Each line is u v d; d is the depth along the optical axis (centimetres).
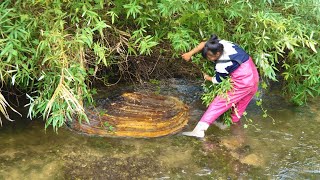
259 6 444
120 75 522
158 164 379
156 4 395
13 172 355
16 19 356
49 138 408
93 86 498
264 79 545
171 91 517
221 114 439
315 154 406
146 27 431
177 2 373
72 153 387
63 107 359
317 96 530
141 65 529
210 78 434
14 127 422
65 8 381
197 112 478
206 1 420
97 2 374
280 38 425
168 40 471
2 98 354
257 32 433
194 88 529
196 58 448
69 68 360
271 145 418
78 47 376
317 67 461
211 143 416
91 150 393
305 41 423
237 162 388
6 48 327
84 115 371
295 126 457
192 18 412
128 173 364
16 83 414
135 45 438
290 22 440
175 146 408
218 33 447
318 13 467
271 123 461
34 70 376
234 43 427
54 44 359
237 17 441
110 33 431
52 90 371
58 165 369
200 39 445
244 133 438
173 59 538
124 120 435
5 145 392
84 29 360
